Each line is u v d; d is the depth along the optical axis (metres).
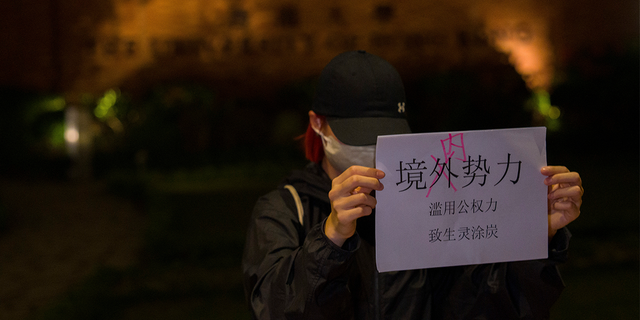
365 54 1.45
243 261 1.39
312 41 13.48
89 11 10.25
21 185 17.92
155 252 7.06
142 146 21.53
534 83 17.86
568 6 11.44
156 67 15.45
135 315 5.08
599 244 6.94
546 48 12.79
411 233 1.25
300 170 1.53
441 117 19.14
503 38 12.85
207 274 6.32
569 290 5.25
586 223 7.46
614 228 7.45
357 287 1.41
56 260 8.00
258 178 17.25
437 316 1.51
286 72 14.66
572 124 20.80
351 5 12.98
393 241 1.25
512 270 1.40
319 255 1.14
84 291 5.58
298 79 19.66
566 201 1.31
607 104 19.59
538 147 1.30
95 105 20.41
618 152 20.58
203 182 16.16
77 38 10.34
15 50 9.73
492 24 12.51
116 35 11.03
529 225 1.30
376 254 1.24
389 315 1.38
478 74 18.20
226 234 7.66
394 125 1.38
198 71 16.41
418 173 1.24
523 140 1.29
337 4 13.05
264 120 23.58
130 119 21.78
